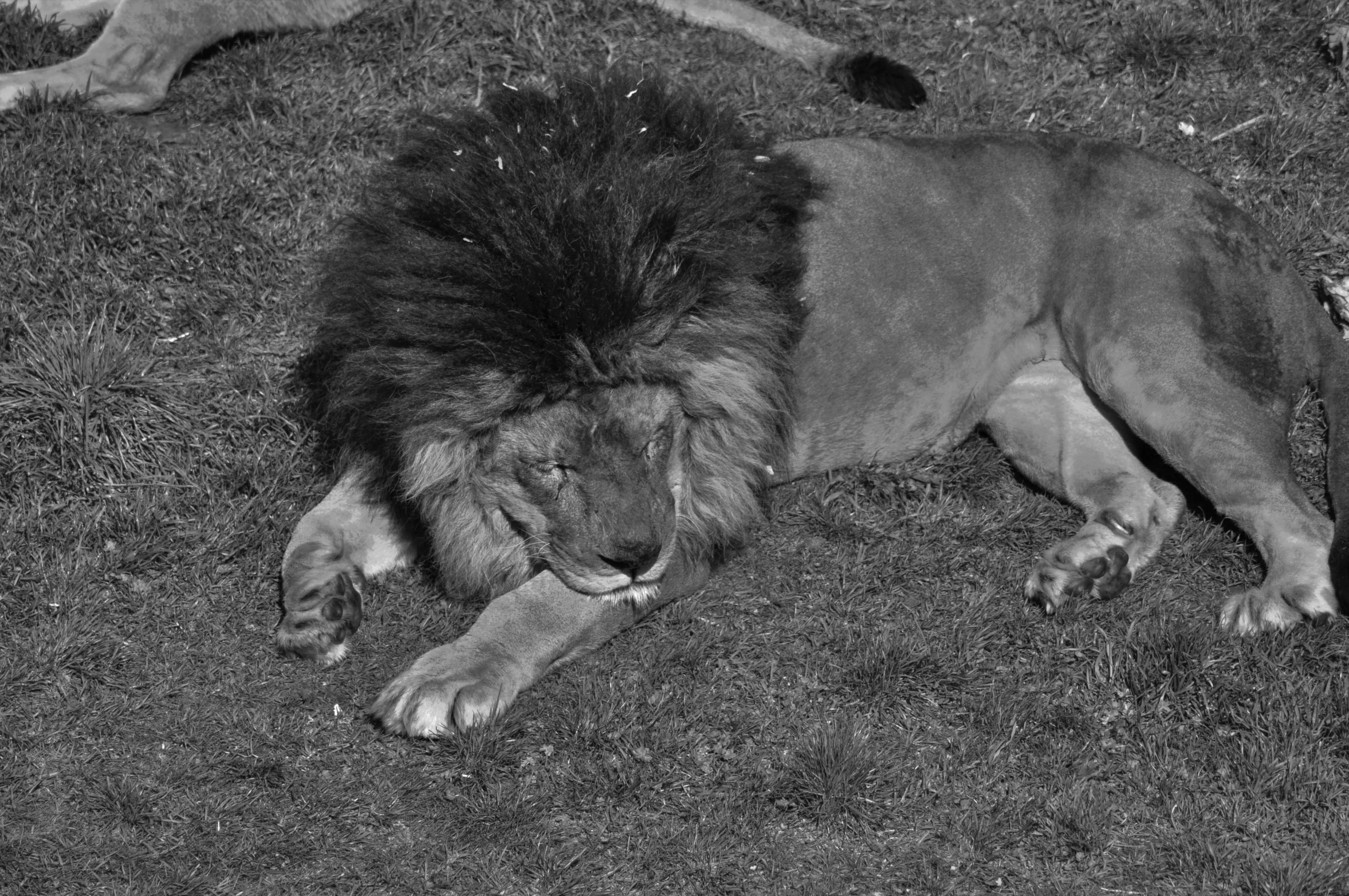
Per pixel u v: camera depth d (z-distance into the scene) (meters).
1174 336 10.38
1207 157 13.80
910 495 11.16
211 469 10.83
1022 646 9.62
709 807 8.34
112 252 12.33
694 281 8.66
